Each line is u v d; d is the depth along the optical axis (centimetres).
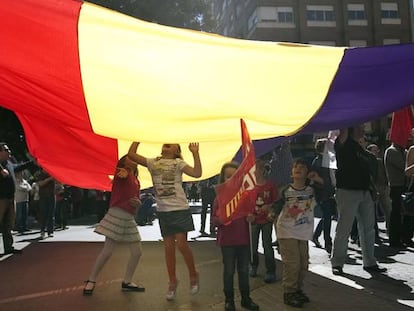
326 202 870
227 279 533
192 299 593
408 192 845
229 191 504
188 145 651
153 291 634
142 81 470
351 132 682
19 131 2345
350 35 5294
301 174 555
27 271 777
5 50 447
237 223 534
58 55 448
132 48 444
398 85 516
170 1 2680
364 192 691
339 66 482
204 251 960
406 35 5381
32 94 496
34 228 1530
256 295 608
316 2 5284
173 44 441
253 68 470
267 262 674
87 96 483
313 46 473
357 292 599
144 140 562
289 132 561
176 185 584
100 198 1756
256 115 512
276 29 5209
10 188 935
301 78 486
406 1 5391
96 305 568
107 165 744
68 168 761
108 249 624
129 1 2456
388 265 743
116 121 520
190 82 475
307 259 562
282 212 560
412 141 882
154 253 941
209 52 450
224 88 483
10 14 421
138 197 645
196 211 2436
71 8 420
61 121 542
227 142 698
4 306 567
